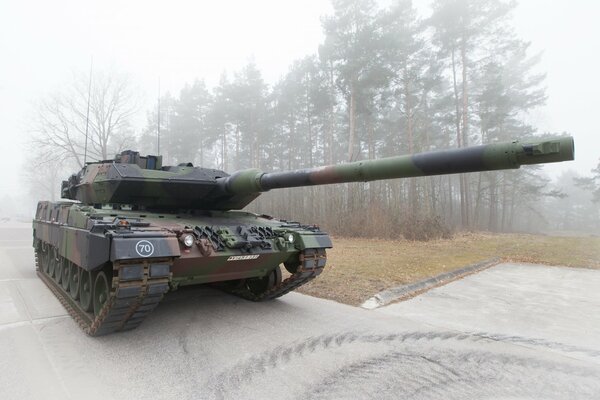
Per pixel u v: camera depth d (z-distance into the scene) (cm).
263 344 572
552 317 729
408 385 451
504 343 591
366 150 4031
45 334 602
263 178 666
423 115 3512
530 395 432
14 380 446
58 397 409
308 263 714
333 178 548
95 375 464
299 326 655
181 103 4169
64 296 783
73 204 820
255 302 812
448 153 428
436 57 2884
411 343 585
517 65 3388
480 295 901
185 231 578
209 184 761
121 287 482
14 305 768
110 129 3712
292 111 3819
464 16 2742
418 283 974
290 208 2842
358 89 2486
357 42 2402
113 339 585
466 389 444
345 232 2295
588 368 504
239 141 4328
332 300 841
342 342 585
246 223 754
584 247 1881
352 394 427
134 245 490
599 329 660
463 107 2898
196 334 611
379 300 830
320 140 4300
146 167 813
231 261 621
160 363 501
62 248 736
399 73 2850
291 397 419
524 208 5516
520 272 1223
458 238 2264
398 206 2394
